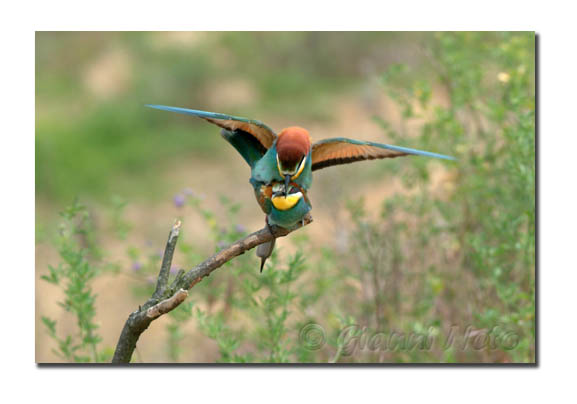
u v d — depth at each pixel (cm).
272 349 1022
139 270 1219
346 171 1591
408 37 2461
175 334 1187
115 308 1494
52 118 2947
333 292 1240
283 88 3228
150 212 2188
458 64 1305
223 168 2581
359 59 3247
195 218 2034
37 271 1543
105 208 2123
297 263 1054
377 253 1205
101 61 3378
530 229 1067
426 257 1268
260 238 762
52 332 1008
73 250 1045
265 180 772
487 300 1168
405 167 1337
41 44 3450
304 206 772
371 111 2761
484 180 1227
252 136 801
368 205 1808
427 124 1284
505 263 1197
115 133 2855
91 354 1062
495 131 1293
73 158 2536
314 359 1112
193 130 2984
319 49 3378
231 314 1152
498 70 1352
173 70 3103
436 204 1266
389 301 1216
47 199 2319
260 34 3388
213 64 3195
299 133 769
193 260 1196
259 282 1054
